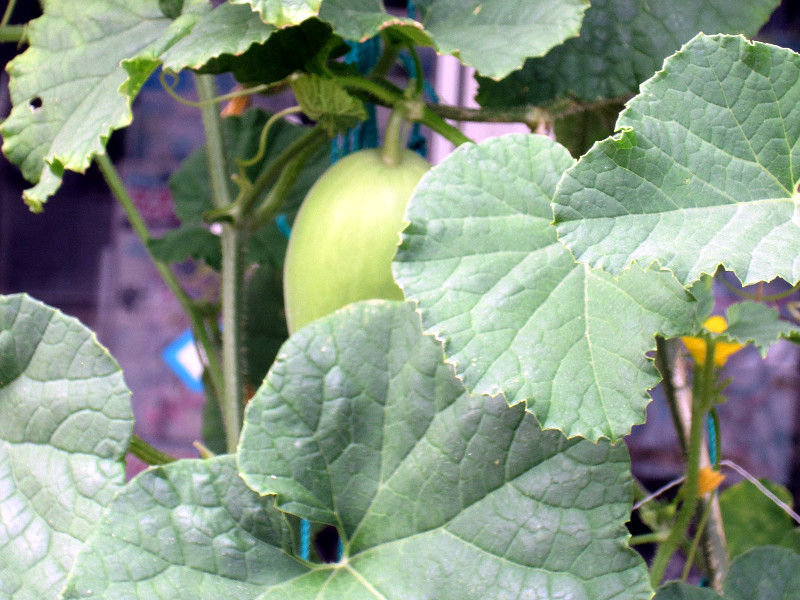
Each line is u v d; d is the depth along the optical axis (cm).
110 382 65
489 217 59
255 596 60
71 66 70
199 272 144
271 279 101
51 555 63
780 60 54
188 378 124
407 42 70
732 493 95
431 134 106
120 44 70
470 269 57
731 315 70
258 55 68
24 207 156
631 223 51
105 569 59
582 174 52
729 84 54
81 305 158
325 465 62
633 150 52
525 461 61
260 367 99
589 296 57
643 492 82
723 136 53
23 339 66
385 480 62
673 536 73
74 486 64
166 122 151
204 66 67
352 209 67
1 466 66
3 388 67
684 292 56
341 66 73
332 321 63
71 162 64
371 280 66
